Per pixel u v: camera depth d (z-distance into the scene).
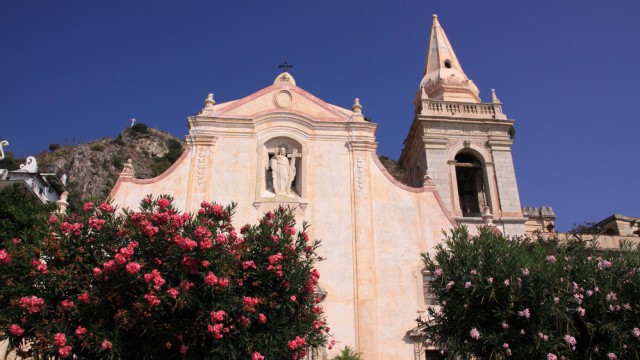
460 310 13.05
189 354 11.59
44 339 10.88
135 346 11.66
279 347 11.94
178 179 20.50
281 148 21.56
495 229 22.30
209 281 11.16
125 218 13.50
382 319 18.92
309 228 20.12
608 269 13.07
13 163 63.75
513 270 12.74
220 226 13.02
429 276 19.86
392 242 20.25
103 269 11.59
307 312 12.95
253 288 12.40
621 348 12.13
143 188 20.23
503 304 12.75
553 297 12.27
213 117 21.52
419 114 27.12
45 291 11.61
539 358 12.24
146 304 11.07
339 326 18.66
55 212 13.25
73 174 88.19
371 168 21.53
